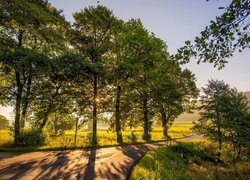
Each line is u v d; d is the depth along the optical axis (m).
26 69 19.81
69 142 23.62
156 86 33.22
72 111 25.52
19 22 19.31
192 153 26.08
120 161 14.05
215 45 4.27
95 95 26.83
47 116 23.42
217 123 26.06
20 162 12.67
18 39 22.45
